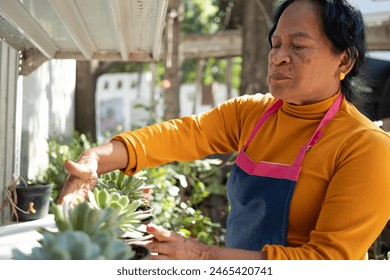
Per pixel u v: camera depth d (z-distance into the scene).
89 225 0.79
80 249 0.71
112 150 1.26
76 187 1.05
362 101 1.40
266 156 1.26
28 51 2.10
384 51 4.27
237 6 4.80
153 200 2.64
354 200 1.02
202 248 0.98
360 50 1.22
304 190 1.13
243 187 1.26
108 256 0.74
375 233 1.04
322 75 1.16
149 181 2.71
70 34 1.66
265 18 3.99
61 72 3.51
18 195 1.76
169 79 4.30
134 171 1.33
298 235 1.16
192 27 8.47
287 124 1.25
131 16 1.56
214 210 3.48
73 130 3.78
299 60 1.14
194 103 5.75
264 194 1.19
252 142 1.32
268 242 1.18
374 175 1.04
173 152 1.40
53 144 3.00
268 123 1.32
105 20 1.61
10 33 1.78
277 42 1.19
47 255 0.71
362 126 1.14
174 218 2.83
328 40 1.14
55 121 3.33
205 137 1.44
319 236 1.02
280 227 1.16
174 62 4.29
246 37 4.06
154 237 0.98
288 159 1.21
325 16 1.12
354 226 1.01
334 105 1.20
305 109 1.22
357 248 1.01
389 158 1.08
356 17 1.19
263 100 1.42
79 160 1.16
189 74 9.50
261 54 4.01
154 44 1.96
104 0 1.38
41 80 2.91
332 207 1.04
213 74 9.25
